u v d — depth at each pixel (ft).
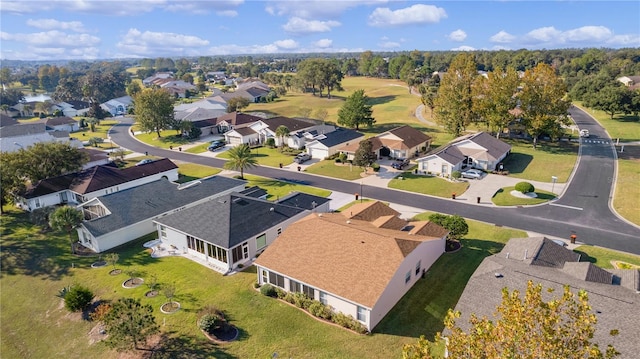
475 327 47.65
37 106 479.00
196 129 323.16
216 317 89.97
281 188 195.62
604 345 66.54
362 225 118.11
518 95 249.75
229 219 127.44
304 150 269.03
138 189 161.58
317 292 95.66
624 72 566.36
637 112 339.36
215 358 82.12
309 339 86.43
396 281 94.84
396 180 200.34
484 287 86.94
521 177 196.85
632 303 76.48
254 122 323.78
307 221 117.08
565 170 204.03
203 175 225.15
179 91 630.33
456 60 267.80
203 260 125.08
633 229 136.98
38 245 142.51
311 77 507.71
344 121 318.65
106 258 119.85
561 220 146.20
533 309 42.93
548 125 242.58
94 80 641.40
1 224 161.38
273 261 104.94
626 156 225.35
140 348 86.22
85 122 401.49
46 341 95.35
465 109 265.13
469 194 176.45
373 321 88.07
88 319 99.76
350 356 80.89
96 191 183.73
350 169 222.28
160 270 120.16
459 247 126.31
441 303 97.30
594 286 84.02
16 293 115.85
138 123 339.98
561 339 41.65
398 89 545.85
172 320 94.99
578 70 637.71
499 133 269.44
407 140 244.83
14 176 172.35
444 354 78.79
